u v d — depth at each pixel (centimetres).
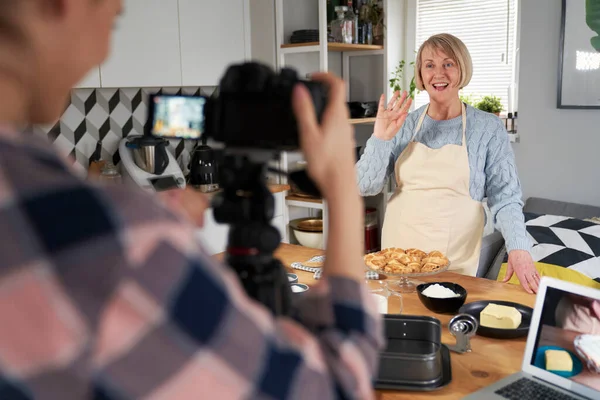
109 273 36
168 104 62
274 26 355
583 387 118
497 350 142
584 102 340
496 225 231
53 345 36
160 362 37
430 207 246
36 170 38
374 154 240
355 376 47
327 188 55
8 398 36
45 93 43
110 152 325
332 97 57
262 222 61
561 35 342
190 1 315
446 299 164
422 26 439
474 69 425
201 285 39
